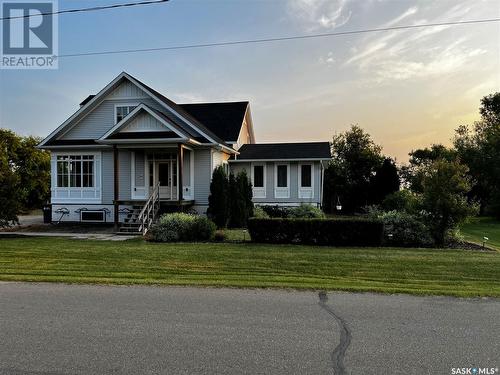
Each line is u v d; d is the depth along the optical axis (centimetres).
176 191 1950
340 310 561
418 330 477
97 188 2002
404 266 904
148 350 414
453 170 1270
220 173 1716
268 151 2412
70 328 482
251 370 366
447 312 552
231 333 466
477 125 4134
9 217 1513
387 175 2750
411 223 1284
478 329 482
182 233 1351
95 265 913
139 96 1989
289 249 1125
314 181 2291
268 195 2331
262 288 693
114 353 405
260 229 1267
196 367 372
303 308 571
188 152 1961
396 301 610
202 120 2544
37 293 657
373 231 1210
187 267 894
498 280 782
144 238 1409
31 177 3884
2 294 651
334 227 1223
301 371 364
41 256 1028
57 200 2027
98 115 2019
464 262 943
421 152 5350
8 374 357
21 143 3866
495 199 3200
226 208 1705
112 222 1978
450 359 394
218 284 720
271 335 460
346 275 825
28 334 461
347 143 3841
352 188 3303
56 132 2011
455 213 1247
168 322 506
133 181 1958
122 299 619
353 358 395
